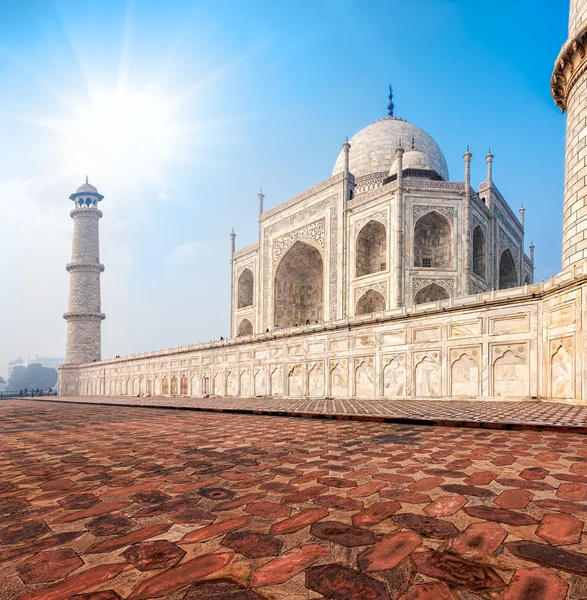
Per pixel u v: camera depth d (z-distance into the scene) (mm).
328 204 34000
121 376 44625
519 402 12766
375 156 40125
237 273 44750
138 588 1742
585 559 1937
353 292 31250
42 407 19297
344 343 20125
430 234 30297
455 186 28891
